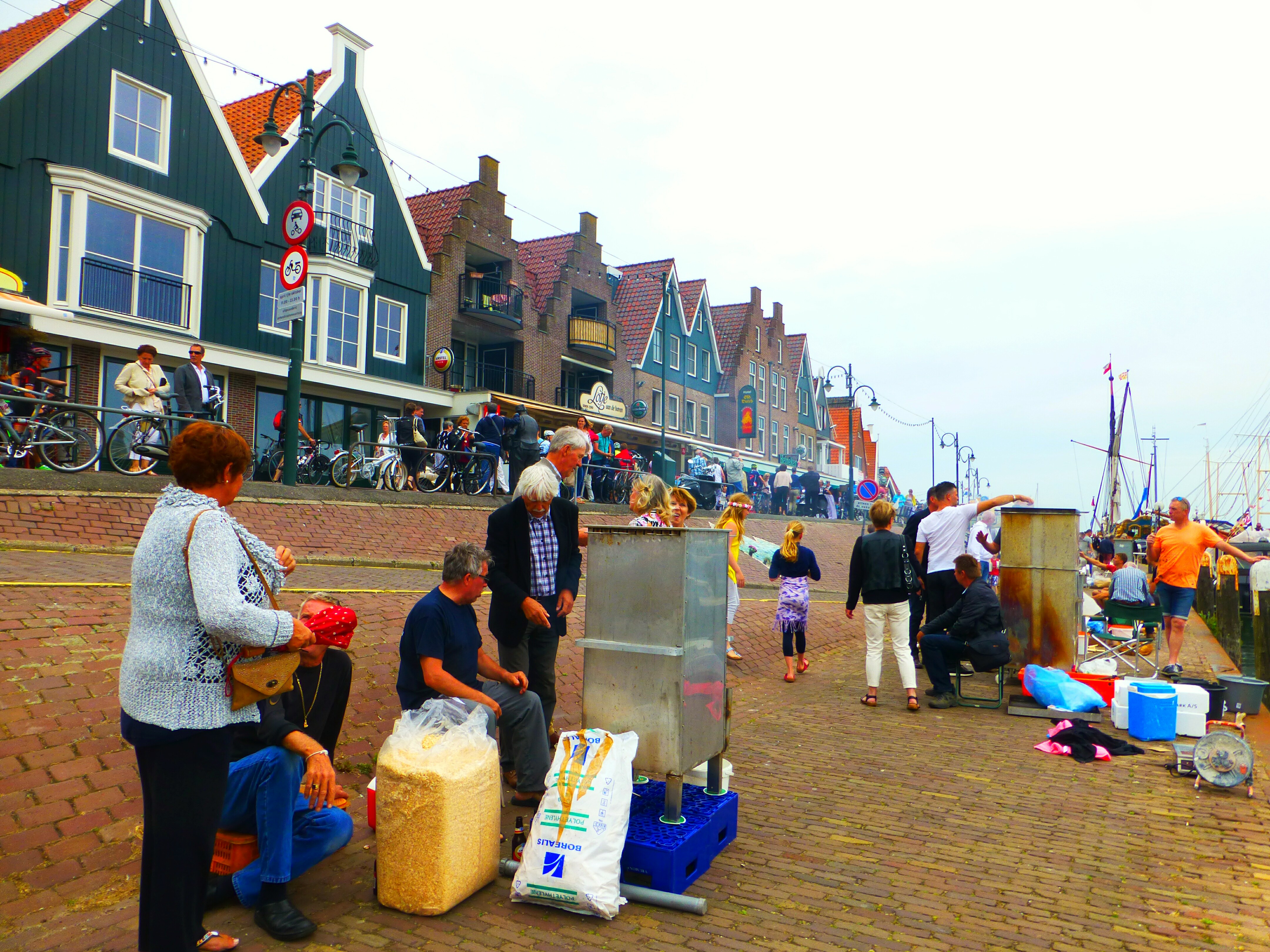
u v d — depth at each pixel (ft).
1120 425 145.48
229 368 66.28
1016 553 27.32
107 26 58.34
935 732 22.15
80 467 38.52
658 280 127.75
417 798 11.00
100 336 56.65
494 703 13.42
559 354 103.45
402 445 54.70
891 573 24.89
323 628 9.44
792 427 169.27
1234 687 23.09
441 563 41.78
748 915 11.39
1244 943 10.81
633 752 12.16
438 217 92.38
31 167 54.39
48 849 12.05
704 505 84.79
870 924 11.20
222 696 8.70
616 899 11.18
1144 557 69.67
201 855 8.67
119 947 10.04
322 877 12.19
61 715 14.75
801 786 17.28
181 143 63.00
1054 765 19.08
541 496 16.19
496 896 11.71
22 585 20.08
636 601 12.94
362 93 78.84
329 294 74.64
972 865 13.24
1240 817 15.58
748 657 31.73
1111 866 13.25
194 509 8.69
